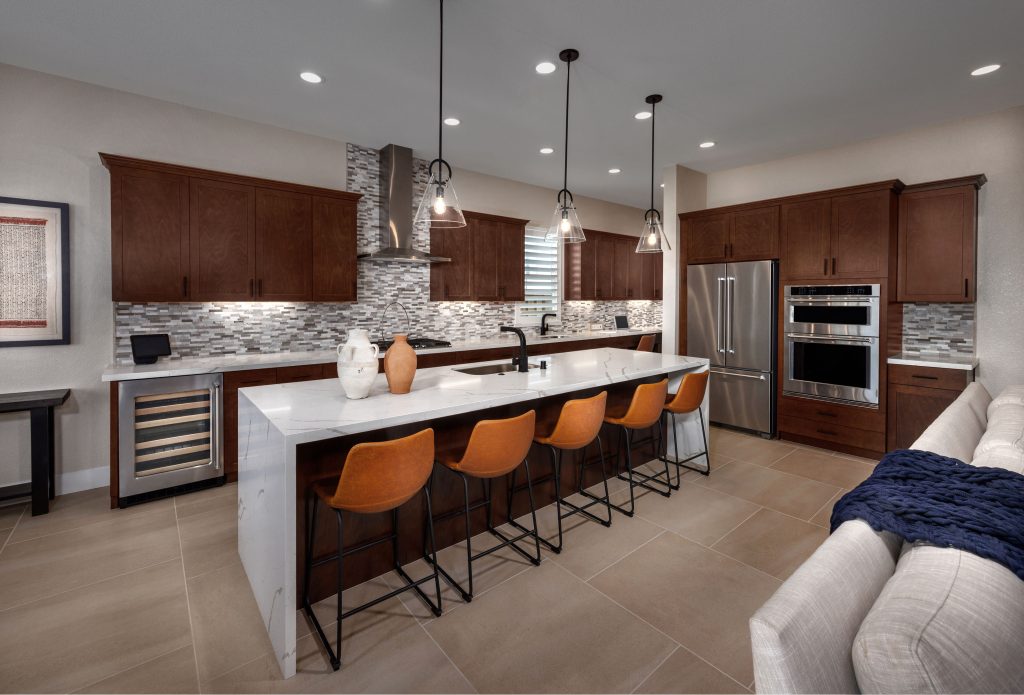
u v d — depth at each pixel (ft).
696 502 10.93
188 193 12.12
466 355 16.98
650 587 7.75
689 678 5.92
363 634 6.70
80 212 11.45
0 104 10.57
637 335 23.77
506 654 6.33
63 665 6.09
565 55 9.99
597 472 11.81
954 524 3.88
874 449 13.79
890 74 10.92
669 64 10.44
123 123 11.82
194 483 11.74
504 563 8.44
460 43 9.63
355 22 8.93
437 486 8.79
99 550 8.86
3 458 10.96
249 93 11.87
